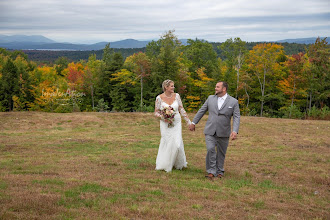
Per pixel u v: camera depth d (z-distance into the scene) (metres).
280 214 4.30
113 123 17.08
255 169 7.55
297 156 9.00
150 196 4.84
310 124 16.50
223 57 79.62
